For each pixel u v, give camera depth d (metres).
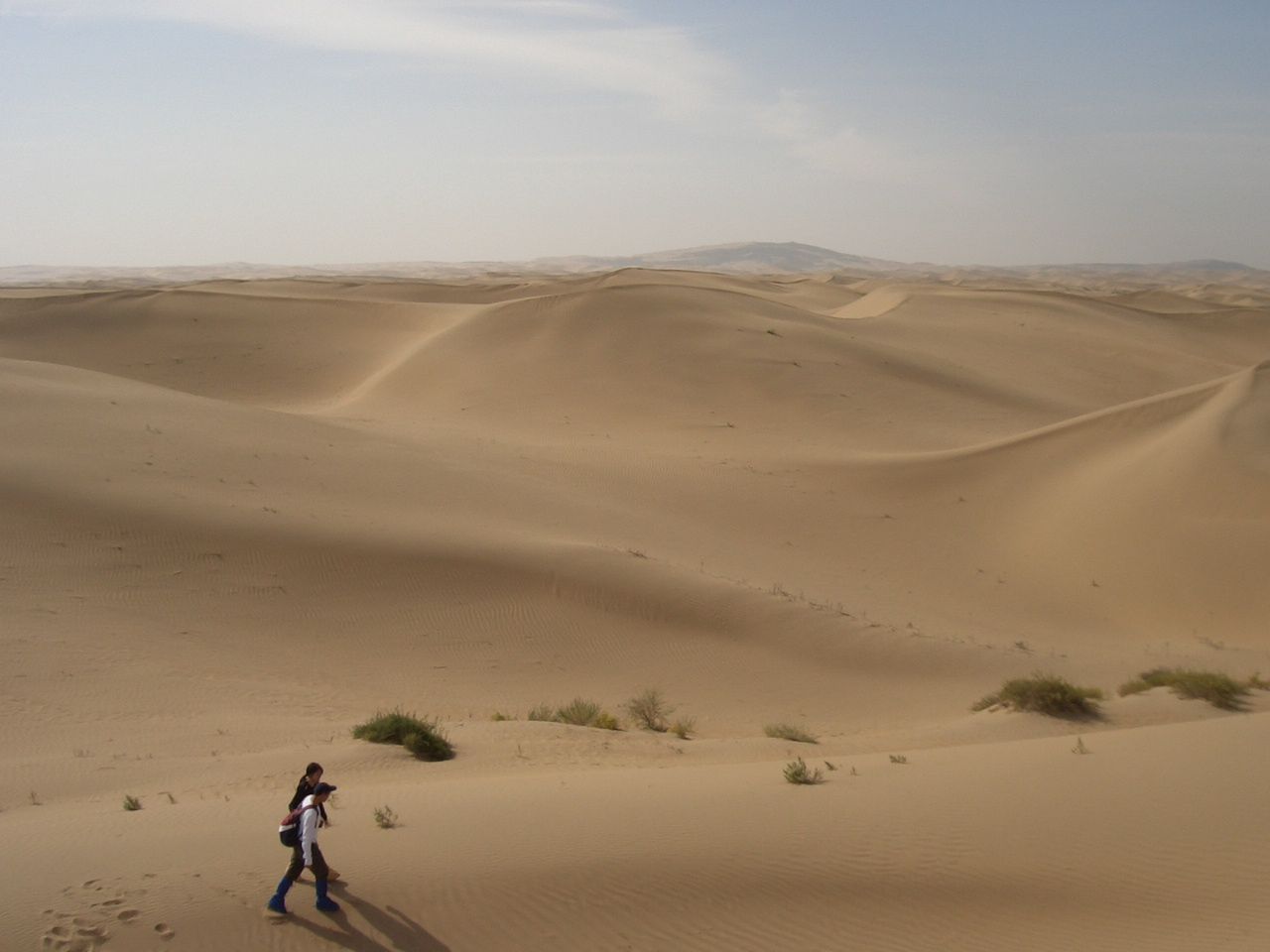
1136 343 99.56
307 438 39.91
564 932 8.53
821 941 8.53
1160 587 33.03
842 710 22.48
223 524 28.53
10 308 89.31
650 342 71.56
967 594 34.00
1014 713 19.98
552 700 22.25
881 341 82.56
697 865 9.66
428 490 35.22
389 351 85.31
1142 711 19.97
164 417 39.09
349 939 8.29
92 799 12.88
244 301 96.00
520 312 78.69
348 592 26.50
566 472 43.00
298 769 14.52
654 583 28.08
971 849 10.16
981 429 61.00
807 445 53.94
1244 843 10.01
